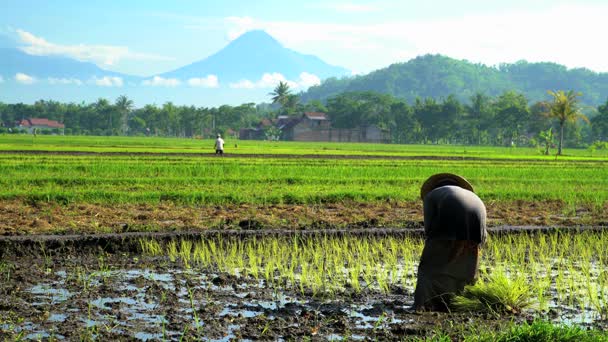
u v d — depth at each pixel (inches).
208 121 7199.8
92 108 7810.0
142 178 928.3
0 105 7859.3
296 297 346.6
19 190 754.2
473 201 339.0
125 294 338.3
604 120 5605.3
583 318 315.3
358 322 302.7
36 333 265.6
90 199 709.3
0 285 352.5
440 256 339.0
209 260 442.6
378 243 520.7
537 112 5807.1
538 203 821.9
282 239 516.7
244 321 294.2
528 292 346.9
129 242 480.4
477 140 6540.4
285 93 7736.2
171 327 281.3
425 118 6466.5
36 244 459.5
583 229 591.5
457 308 328.2
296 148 2805.1
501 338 259.9
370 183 973.2
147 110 7436.0
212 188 857.5
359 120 6476.4
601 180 1136.8
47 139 3511.3
